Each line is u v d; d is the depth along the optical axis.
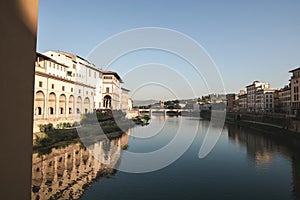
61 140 25.34
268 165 21.14
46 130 26.31
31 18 2.37
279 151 27.05
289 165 21.11
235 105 95.75
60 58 38.12
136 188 14.82
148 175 17.44
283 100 62.41
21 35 2.24
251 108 78.56
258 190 15.09
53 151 22.16
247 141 34.62
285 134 37.09
